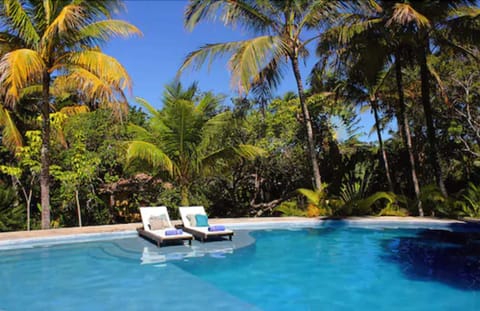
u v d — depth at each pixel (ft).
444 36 43.11
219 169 46.11
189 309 16.99
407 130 45.27
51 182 46.78
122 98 34.40
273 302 18.01
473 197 42.47
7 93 30.66
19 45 33.94
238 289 19.95
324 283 21.01
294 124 55.67
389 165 60.64
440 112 56.13
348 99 56.75
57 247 29.48
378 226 39.42
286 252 28.68
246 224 38.70
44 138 33.60
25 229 41.98
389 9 40.52
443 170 59.41
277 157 56.13
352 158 58.49
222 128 47.44
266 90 48.78
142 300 18.16
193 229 32.32
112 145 47.21
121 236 33.50
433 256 26.94
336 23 43.32
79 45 34.35
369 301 18.06
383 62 45.96
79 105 51.85
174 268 23.97
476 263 24.90
